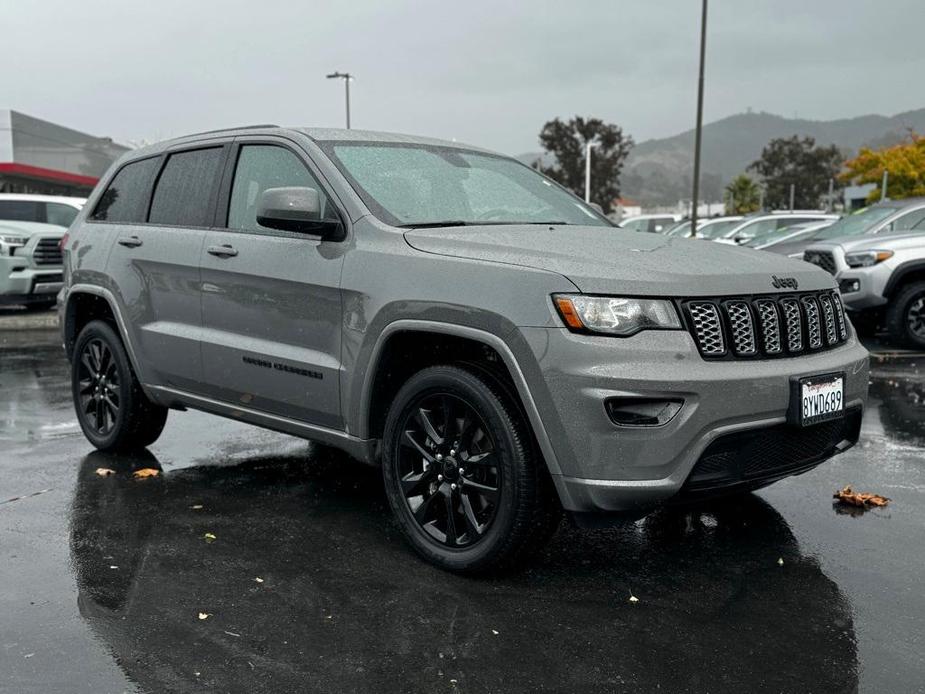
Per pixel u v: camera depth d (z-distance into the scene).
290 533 4.19
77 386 5.77
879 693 2.77
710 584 3.62
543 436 3.36
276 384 4.37
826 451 3.90
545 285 3.37
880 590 3.56
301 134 4.52
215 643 3.08
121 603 3.41
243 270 4.46
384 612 3.34
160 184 5.26
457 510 3.72
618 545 4.06
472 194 4.53
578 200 5.11
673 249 3.87
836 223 13.19
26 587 3.55
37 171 34.56
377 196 4.18
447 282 3.62
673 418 3.29
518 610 3.36
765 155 113.56
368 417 3.99
